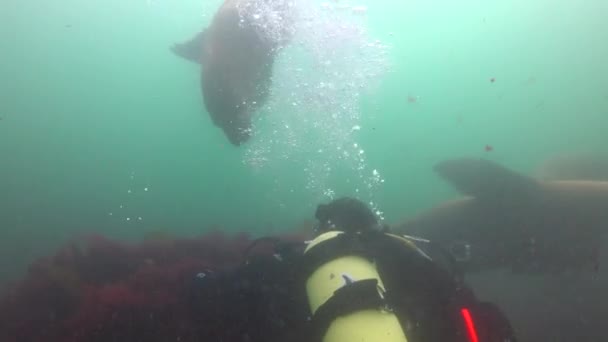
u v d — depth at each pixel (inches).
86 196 422.9
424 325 46.8
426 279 49.1
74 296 88.9
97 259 102.0
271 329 51.0
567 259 118.4
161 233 122.8
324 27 131.3
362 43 145.2
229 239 117.4
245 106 82.9
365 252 48.1
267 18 84.2
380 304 41.5
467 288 51.2
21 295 93.0
